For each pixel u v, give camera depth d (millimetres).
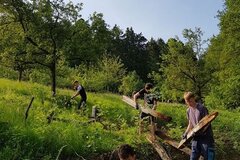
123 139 12469
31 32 26047
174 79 42219
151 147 11789
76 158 10344
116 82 64500
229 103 36094
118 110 17922
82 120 14445
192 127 9258
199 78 41969
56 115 13703
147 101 13648
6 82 24891
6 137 10125
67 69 30125
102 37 27969
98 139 11594
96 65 28891
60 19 26672
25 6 25797
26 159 9086
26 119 11711
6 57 26469
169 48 42969
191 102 9172
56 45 26656
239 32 35906
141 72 113125
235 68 36344
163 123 16453
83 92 19344
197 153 8953
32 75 35188
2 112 11773
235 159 12578
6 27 26453
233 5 36219
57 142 10422
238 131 15219
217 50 41188
